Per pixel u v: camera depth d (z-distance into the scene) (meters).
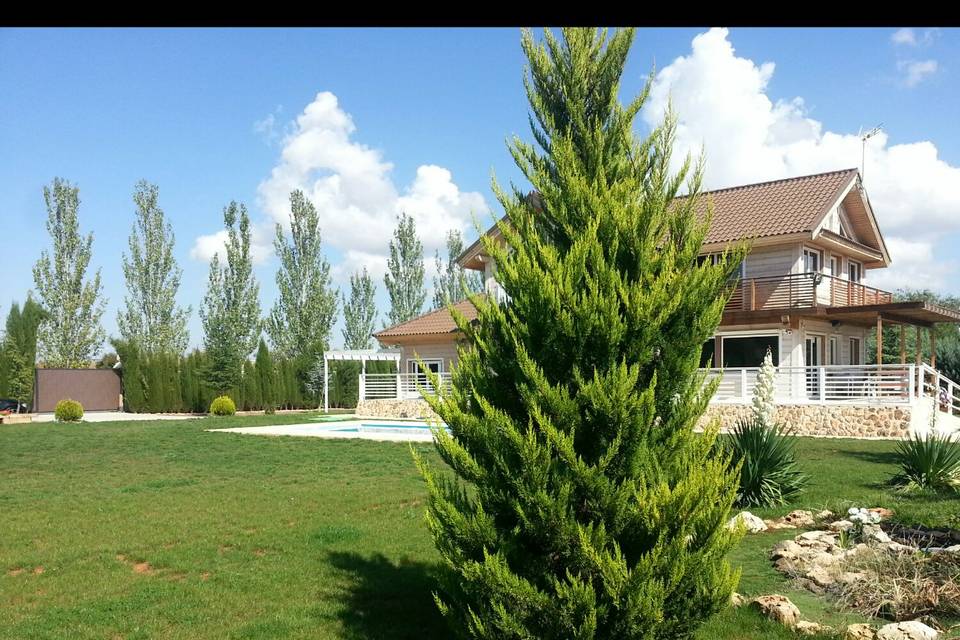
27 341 40.62
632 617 4.00
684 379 4.56
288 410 42.72
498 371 4.69
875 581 6.21
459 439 4.69
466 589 4.47
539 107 5.31
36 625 5.92
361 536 8.88
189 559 7.84
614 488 4.26
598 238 4.75
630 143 5.11
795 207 25.03
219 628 5.88
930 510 9.33
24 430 25.06
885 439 19.55
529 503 4.22
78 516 10.09
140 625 5.94
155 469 15.17
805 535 8.13
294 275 47.81
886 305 22.19
